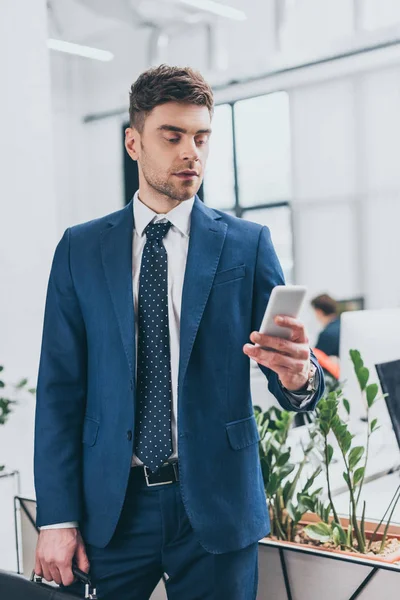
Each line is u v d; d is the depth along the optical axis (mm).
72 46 7484
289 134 6887
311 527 1486
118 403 1315
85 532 1362
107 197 8641
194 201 1365
